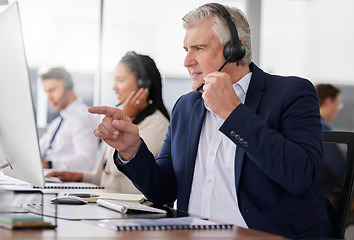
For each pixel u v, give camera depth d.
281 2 4.82
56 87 4.17
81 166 3.89
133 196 1.56
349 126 4.95
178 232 0.97
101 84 4.65
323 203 1.45
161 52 4.72
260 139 1.27
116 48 4.67
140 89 2.46
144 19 4.70
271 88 1.47
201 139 1.53
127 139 1.41
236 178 1.39
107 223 1.02
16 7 1.08
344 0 4.92
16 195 1.50
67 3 4.59
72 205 1.33
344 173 1.50
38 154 1.15
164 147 1.66
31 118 1.12
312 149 1.33
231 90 1.31
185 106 1.63
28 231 0.93
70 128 4.07
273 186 1.37
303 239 1.29
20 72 1.11
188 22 1.50
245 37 1.49
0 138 1.35
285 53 4.86
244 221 1.36
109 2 4.65
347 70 4.96
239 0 4.78
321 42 4.91
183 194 1.50
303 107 1.40
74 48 4.62
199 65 1.48
